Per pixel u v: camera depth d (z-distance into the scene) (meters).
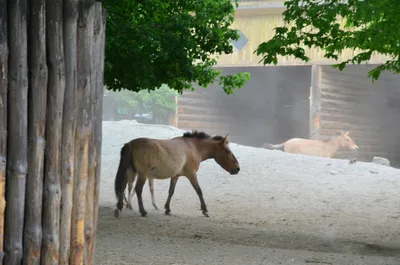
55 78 7.00
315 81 35.50
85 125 7.29
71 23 7.09
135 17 15.84
